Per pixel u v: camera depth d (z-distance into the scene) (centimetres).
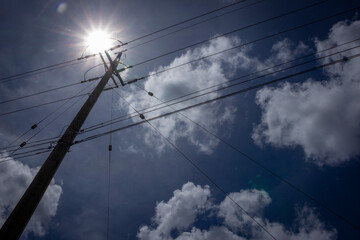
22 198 374
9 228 329
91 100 625
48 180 414
